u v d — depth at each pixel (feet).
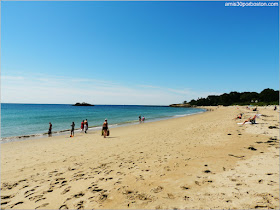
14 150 35.35
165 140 39.22
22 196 14.85
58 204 13.15
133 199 13.26
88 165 23.25
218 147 28.99
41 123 101.86
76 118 137.49
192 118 121.90
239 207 11.30
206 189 14.28
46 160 26.99
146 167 20.83
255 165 19.35
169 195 13.60
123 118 140.97
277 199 12.03
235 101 514.68
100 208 12.25
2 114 190.29
